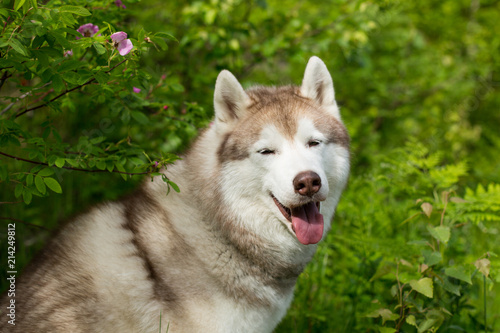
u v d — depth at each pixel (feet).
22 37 7.45
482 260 9.79
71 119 17.01
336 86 24.94
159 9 18.17
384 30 26.27
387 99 26.07
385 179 14.84
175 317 8.72
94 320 8.57
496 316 12.98
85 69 8.27
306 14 21.30
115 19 11.02
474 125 29.45
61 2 8.95
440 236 10.07
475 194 12.81
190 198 9.45
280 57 19.21
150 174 9.09
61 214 15.33
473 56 28.30
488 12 29.04
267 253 9.39
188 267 8.89
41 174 8.43
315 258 13.79
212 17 15.65
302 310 12.39
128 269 8.78
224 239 9.14
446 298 11.29
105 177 16.63
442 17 28.12
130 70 8.77
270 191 9.12
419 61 26.84
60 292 8.62
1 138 8.70
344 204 14.99
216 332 8.83
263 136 9.10
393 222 14.15
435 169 13.79
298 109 9.48
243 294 9.10
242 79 18.44
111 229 9.20
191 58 18.44
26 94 9.83
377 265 12.07
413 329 10.30
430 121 26.58
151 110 13.16
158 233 9.11
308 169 8.58
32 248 13.92
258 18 19.45
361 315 10.69
